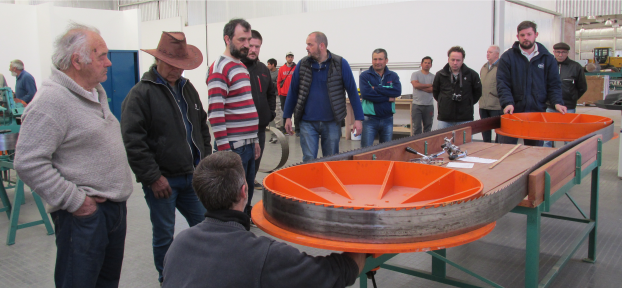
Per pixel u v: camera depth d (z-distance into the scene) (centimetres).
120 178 173
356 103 349
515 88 372
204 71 1152
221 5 1290
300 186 130
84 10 937
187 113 224
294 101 357
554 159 183
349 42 852
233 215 115
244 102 266
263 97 338
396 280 247
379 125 435
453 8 725
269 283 104
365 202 134
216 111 252
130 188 181
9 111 375
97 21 959
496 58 536
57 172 154
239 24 255
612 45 2327
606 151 626
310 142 351
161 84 208
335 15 864
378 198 137
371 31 820
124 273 259
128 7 1611
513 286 237
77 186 161
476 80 466
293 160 593
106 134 169
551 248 287
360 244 107
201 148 236
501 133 306
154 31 1270
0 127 367
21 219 366
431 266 258
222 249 107
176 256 111
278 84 793
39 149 149
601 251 282
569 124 271
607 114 1080
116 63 933
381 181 160
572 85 524
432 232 109
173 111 213
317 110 342
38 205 326
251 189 311
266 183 131
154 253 224
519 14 877
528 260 172
